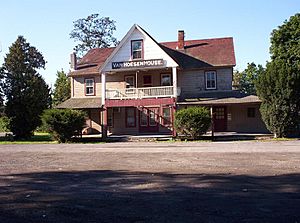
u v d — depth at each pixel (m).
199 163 14.95
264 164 14.16
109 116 37.97
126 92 35.44
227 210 7.38
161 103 34.50
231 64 35.81
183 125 29.56
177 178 11.35
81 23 60.84
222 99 33.81
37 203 8.30
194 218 6.81
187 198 8.55
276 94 28.11
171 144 26.11
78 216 7.13
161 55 35.03
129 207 7.77
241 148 21.22
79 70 39.91
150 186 10.14
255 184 10.11
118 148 23.83
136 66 35.22
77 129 31.33
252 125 34.91
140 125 37.22
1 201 8.54
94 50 44.97
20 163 16.48
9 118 36.75
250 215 6.98
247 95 34.22
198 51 39.00
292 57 42.94
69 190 9.84
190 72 37.09
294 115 28.12
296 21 43.16
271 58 45.06
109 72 36.84
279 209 7.39
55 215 7.23
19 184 10.88
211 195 8.83
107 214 7.23
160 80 37.53
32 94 37.44
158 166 14.39
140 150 21.88
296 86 27.86
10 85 38.53
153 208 7.64
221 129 35.59
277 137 28.77
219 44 39.66
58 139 31.44
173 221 6.64
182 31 40.22
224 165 14.16
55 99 58.81
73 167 14.83
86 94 39.19
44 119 31.20
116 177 11.90
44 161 17.19
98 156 19.02
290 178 10.95
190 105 34.03
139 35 35.69
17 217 7.12
